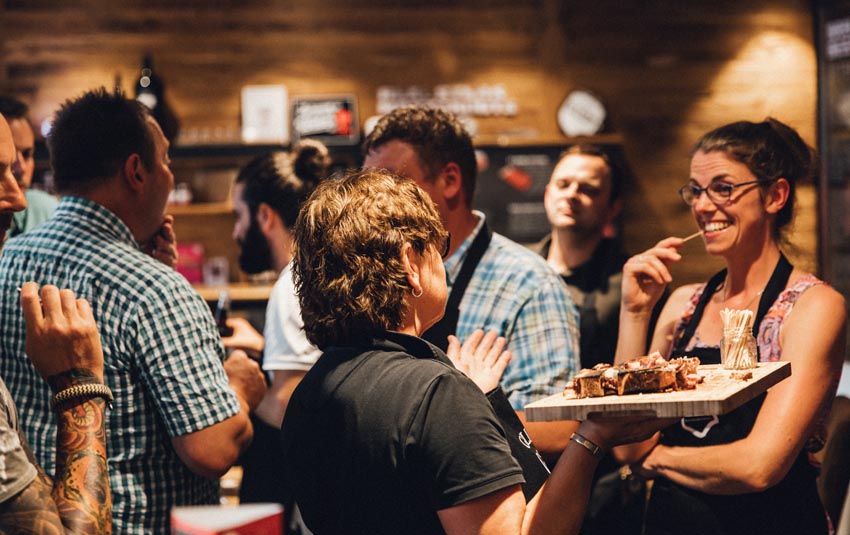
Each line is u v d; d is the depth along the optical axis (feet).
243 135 19.25
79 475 4.85
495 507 4.44
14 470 4.20
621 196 12.38
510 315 6.87
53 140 6.60
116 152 6.51
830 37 19.86
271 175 10.27
